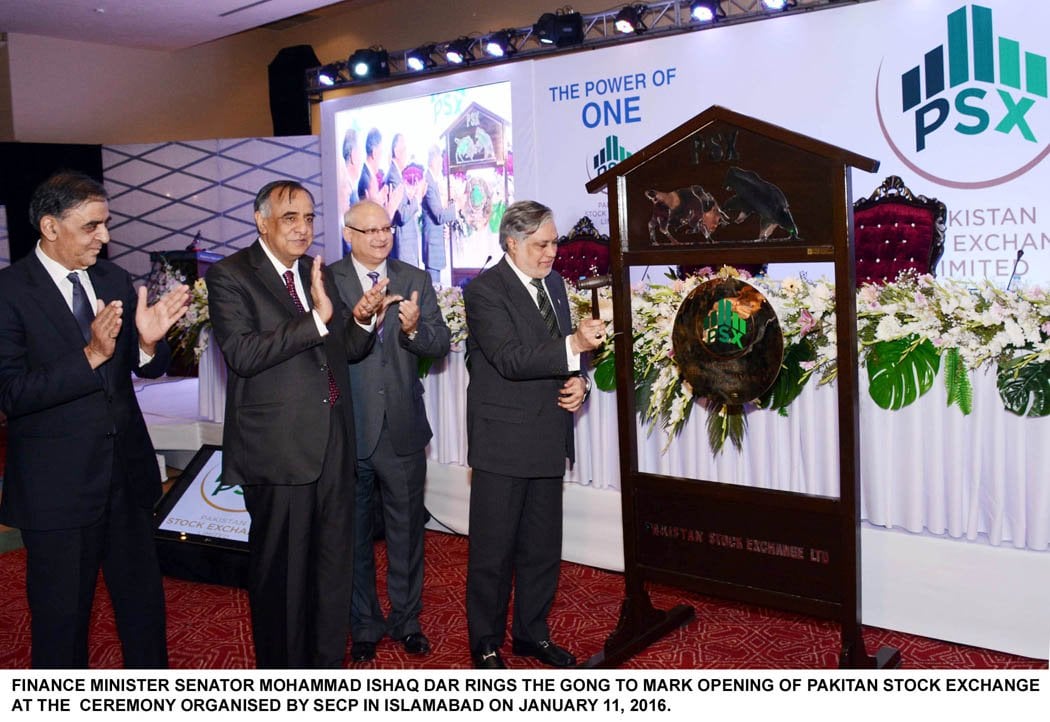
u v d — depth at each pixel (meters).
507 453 2.88
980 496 3.02
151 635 2.65
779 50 6.06
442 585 3.92
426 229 8.00
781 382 3.26
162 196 9.45
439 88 7.66
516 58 7.50
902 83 5.67
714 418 3.42
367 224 3.10
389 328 3.13
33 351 2.39
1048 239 5.29
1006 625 2.98
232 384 2.67
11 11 8.45
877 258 5.84
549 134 7.08
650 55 6.55
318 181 9.30
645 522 3.05
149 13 8.51
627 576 3.11
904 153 5.72
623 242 2.94
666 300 3.47
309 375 2.63
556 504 3.03
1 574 4.21
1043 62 5.20
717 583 2.92
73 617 2.46
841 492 2.65
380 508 4.37
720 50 6.27
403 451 3.12
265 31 11.49
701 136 2.72
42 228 2.38
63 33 9.43
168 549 4.08
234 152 9.40
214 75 11.10
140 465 2.60
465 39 7.49
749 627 3.35
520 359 2.74
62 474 2.40
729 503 2.86
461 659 3.16
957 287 3.04
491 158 7.46
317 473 2.61
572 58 6.90
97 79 10.21
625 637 3.13
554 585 3.08
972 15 5.40
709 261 2.75
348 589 2.78
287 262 2.69
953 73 5.50
